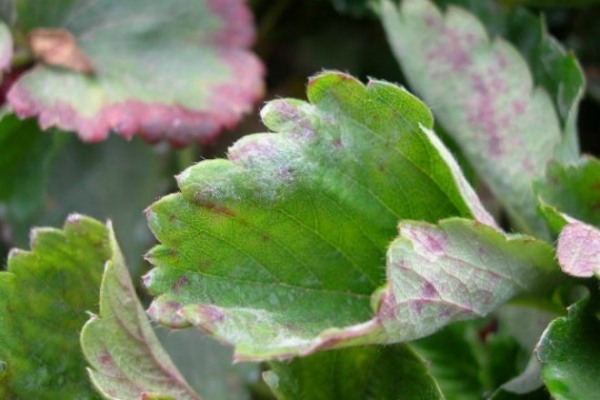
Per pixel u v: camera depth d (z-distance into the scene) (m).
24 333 0.26
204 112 0.32
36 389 0.26
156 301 0.25
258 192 0.25
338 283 0.26
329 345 0.24
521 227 0.29
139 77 0.32
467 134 0.30
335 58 0.36
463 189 0.25
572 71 0.30
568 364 0.25
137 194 0.33
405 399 0.26
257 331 0.24
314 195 0.26
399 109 0.26
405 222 0.25
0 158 0.32
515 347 0.29
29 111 0.31
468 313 0.25
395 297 0.24
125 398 0.25
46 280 0.27
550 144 0.30
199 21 0.33
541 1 0.33
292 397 0.26
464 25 0.31
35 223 0.33
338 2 0.35
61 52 0.32
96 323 0.25
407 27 0.32
